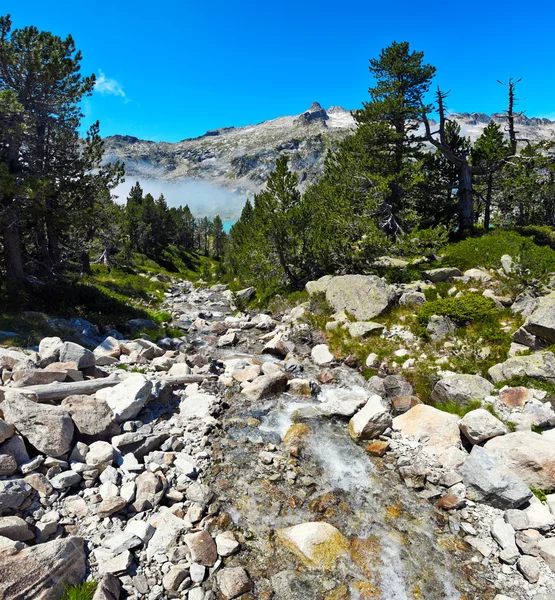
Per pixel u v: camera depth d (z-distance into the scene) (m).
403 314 16.58
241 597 5.32
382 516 6.94
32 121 17.45
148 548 5.83
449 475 7.74
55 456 7.06
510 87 34.50
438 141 32.25
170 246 103.56
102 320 17.11
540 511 6.62
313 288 21.61
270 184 24.77
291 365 13.67
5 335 12.23
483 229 30.38
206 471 7.87
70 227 21.06
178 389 11.31
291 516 6.83
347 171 27.84
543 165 32.31
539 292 15.51
